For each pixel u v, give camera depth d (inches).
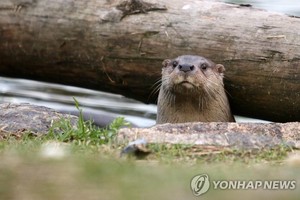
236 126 410.3
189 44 498.0
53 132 411.2
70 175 273.9
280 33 474.0
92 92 705.0
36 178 269.4
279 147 373.7
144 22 510.9
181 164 329.1
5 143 377.7
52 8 544.1
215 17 496.4
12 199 241.9
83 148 368.5
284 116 491.8
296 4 765.9
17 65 572.4
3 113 445.1
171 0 514.9
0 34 563.5
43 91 721.0
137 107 682.8
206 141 379.9
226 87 498.0
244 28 484.7
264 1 781.9
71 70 548.1
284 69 469.7
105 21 522.3
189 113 506.6
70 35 536.4
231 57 485.7
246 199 237.1
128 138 384.5
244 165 329.7
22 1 554.9
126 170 286.2
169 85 490.3
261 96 486.9
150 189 249.6
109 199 238.5
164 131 396.8
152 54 507.8
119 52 518.6
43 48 549.6
